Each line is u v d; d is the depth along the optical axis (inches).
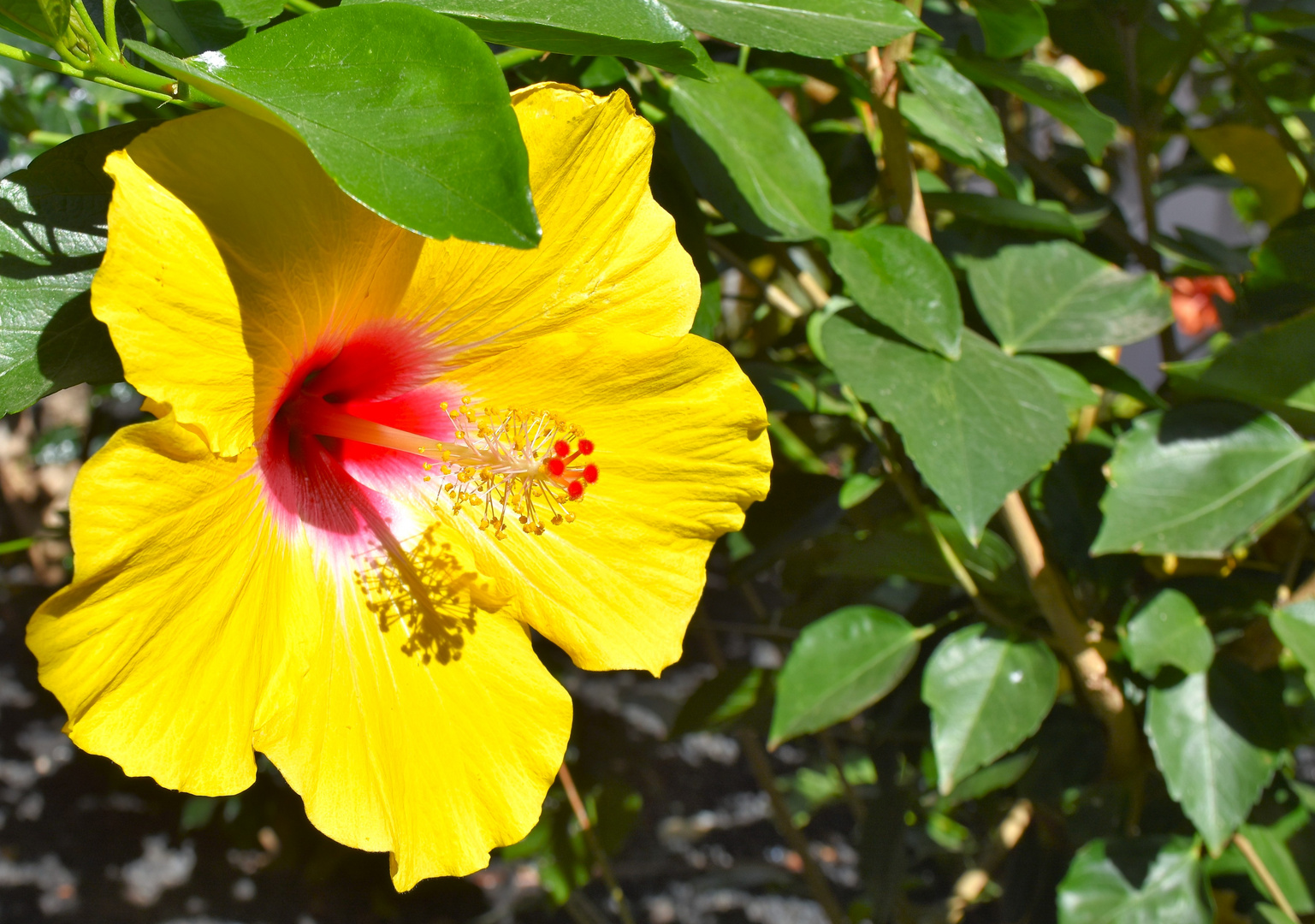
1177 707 23.8
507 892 46.4
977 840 36.9
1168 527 23.3
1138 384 24.4
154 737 18.7
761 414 20.4
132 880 45.8
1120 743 24.9
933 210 24.2
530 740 20.4
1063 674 26.7
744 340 28.9
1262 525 23.3
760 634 29.2
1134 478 23.5
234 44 18.7
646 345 20.3
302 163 18.6
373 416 20.9
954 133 23.5
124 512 18.1
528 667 20.6
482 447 20.5
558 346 20.4
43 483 54.7
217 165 18.4
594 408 20.5
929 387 22.2
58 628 18.1
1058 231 24.1
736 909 44.6
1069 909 24.4
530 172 19.5
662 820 49.1
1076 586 25.6
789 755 54.2
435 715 20.2
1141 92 28.0
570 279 20.1
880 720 27.5
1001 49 23.6
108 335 19.5
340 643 20.1
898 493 26.1
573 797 27.9
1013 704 24.0
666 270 20.2
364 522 20.7
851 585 28.5
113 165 18.1
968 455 21.9
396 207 17.7
